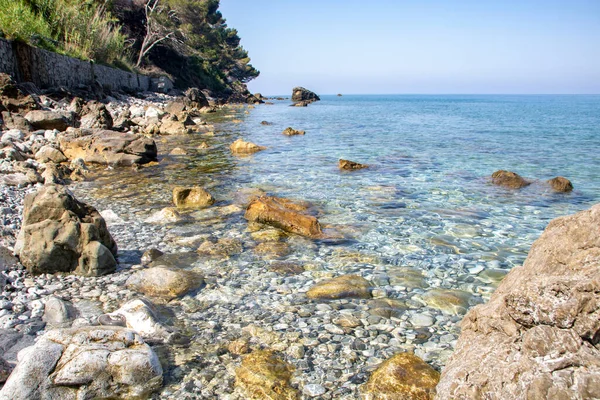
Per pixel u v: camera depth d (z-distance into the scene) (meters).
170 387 4.37
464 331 4.19
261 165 16.84
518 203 11.60
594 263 3.38
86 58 36.03
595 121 42.19
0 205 9.91
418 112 62.22
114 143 16.72
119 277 6.90
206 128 30.86
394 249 8.26
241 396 4.27
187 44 65.19
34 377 4.00
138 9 59.41
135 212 10.45
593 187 13.54
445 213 10.60
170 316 5.78
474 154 20.02
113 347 4.39
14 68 24.23
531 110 70.00
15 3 28.12
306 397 4.25
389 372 4.42
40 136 17.83
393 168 16.36
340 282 6.62
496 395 3.18
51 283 6.60
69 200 7.26
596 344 2.91
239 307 6.04
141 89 51.72
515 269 4.55
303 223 9.16
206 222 9.70
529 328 3.29
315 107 76.56
